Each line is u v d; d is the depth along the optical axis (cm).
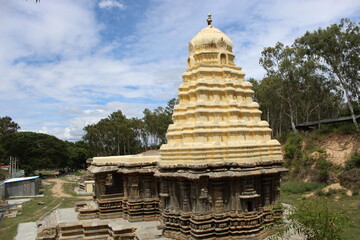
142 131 8881
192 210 1714
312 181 4041
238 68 2050
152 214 2197
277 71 5084
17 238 2456
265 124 1972
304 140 4862
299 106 6556
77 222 2181
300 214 1284
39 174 8725
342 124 4750
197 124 1756
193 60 2083
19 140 8169
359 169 3588
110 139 8875
